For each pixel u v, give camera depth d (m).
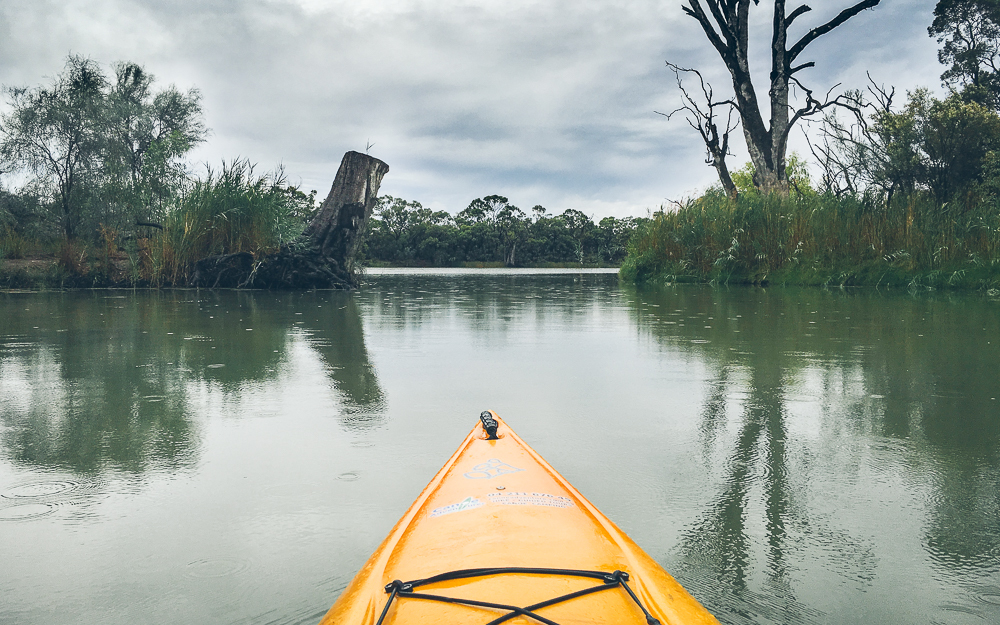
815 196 19.80
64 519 2.64
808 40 23.61
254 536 2.48
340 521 2.61
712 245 20.27
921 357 6.29
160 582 2.16
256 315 10.28
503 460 2.48
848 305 11.93
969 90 29.45
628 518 2.62
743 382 5.25
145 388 5.00
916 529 2.53
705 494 2.88
